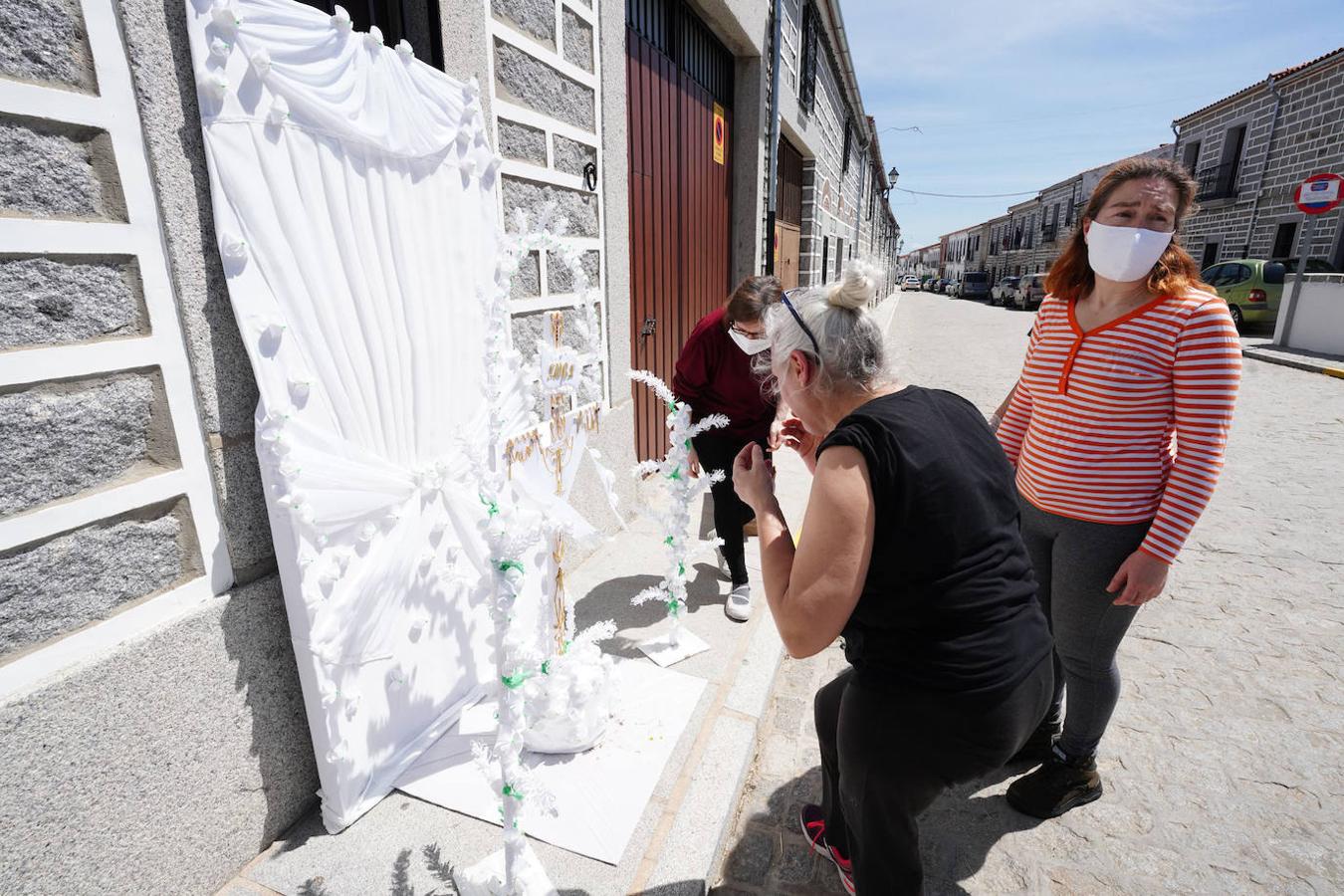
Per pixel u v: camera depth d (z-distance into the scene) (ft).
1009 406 7.28
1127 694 9.09
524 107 9.31
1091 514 6.02
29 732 4.26
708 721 7.95
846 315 4.33
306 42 5.26
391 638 6.65
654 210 15.25
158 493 4.95
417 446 6.76
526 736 7.26
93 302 4.51
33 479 4.27
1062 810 7.11
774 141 21.75
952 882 6.40
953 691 4.08
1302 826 6.98
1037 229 134.41
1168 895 6.24
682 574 9.21
